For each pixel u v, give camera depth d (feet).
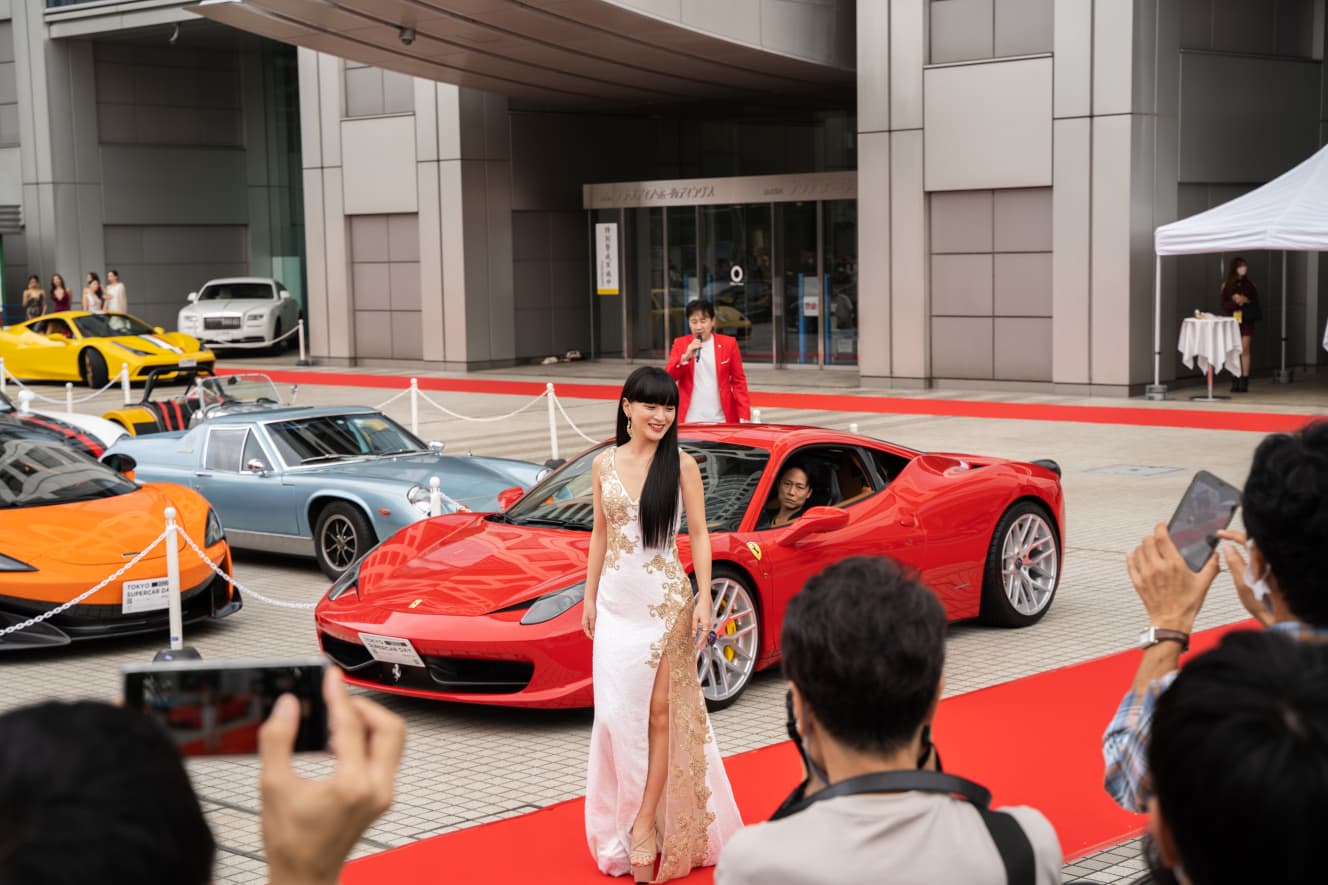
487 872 16.14
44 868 3.56
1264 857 4.33
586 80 83.35
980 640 26.94
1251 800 4.33
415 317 93.91
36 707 3.92
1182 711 4.66
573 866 16.31
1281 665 4.63
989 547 27.22
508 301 92.89
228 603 29.66
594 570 16.98
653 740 15.87
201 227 125.29
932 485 26.55
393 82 92.84
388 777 4.63
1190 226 63.21
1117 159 66.33
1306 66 75.51
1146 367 68.08
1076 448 51.80
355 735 4.62
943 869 6.39
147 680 4.71
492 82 84.12
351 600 23.50
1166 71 67.46
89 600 26.58
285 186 126.93
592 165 97.35
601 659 16.12
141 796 3.76
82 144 117.39
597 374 87.81
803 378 82.02
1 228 117.80
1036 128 68.64
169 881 3.74
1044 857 6.61
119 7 110.22
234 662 4.74
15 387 88.74
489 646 21.44
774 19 74.49
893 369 74.84
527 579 22.52
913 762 6.93
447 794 19.13
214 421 37.09
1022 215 70.03
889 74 73.31
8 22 119.14
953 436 55.42
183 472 36.29
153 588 27.20
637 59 76.64
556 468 30.14
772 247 88.28
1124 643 26.45
